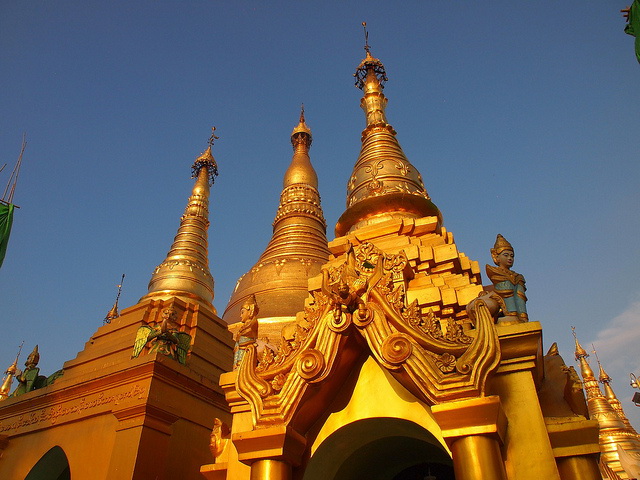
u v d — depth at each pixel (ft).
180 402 56.59
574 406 30.68
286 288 79.82
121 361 63.52
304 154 114.73
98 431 55.26
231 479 33.78
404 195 54.13
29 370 70.69
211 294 85.05
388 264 37.60
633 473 57.47
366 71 81.10
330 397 31.58
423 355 27.61
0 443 62.49
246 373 31.45
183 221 95.96
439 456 38.27
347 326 30.04
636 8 41.73
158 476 50.96
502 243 33.73
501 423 26.03
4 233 55.06
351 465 35.91
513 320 30.45
